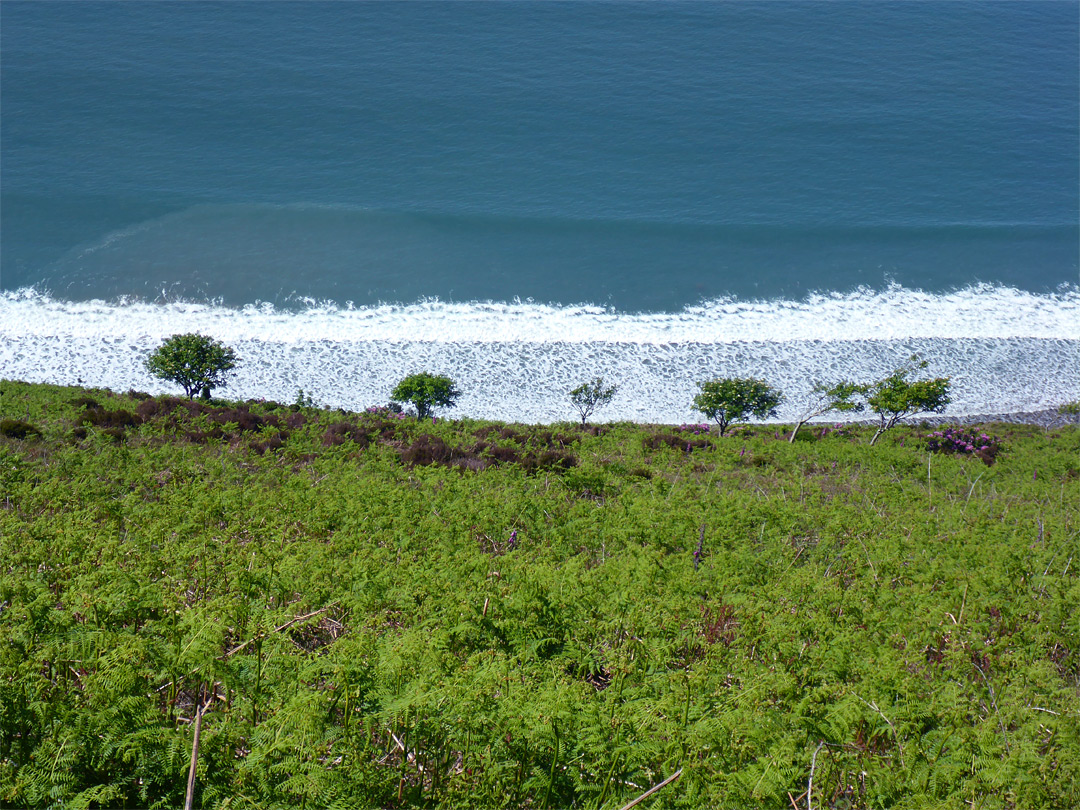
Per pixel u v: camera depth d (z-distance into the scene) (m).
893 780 5.39
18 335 45.81
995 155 99.94
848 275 63.38
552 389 43.25
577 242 67.44
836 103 114.69
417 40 129.12
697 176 87.12
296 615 7.20
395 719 5.25
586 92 111.94
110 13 132.62
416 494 12.49
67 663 5.69
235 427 19.09
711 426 38.19
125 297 52.38
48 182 73.25
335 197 75.69
